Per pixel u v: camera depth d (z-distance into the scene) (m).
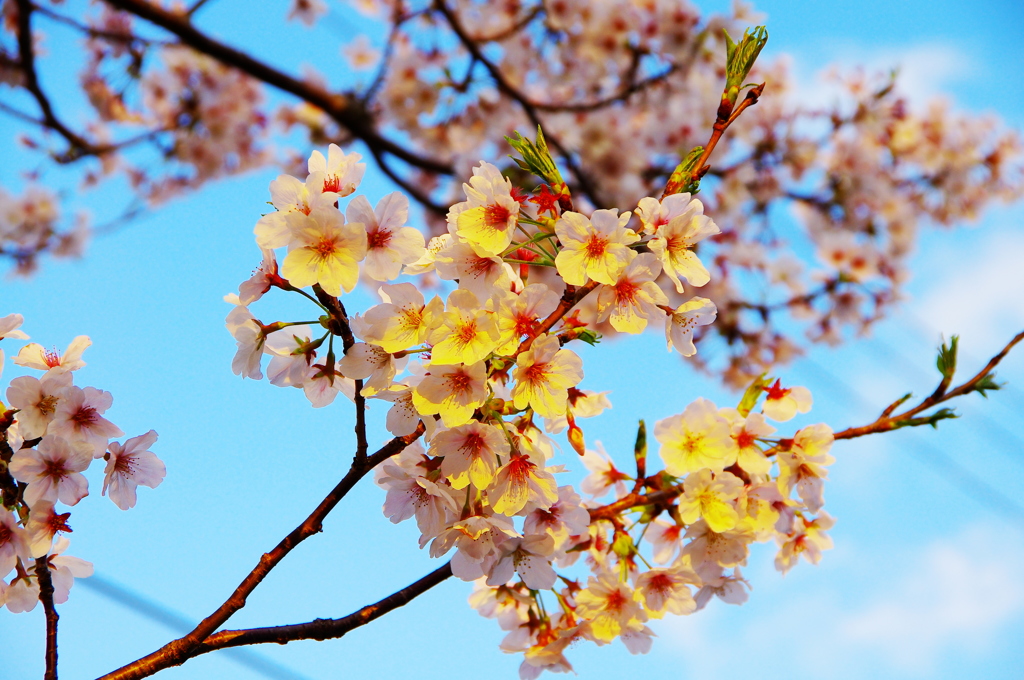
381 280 0.98
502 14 2.93
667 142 2.90
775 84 2.86
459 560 1.02
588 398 1.07
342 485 1.01
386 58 2.68
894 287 2.79
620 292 0.99
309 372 1.02
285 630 1.01
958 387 1.04
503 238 0.98
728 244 2.84
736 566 1.07
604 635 1.04
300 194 0.98
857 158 2.83
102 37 2.41
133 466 1.04
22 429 1.01
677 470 1.03
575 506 1.04
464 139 2.93
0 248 2.68
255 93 2.88
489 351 0.97
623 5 2.85
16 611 1.02
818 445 1.04
